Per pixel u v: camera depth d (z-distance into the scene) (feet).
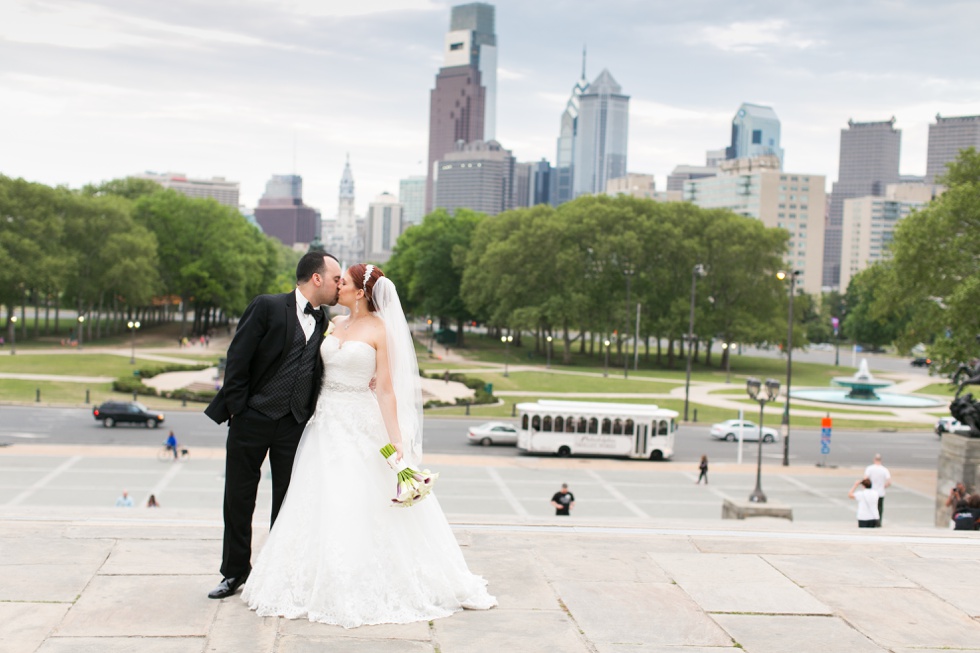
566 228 305.12
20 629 19.16
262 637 19.34
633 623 20.86
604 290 306.76
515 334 399.44
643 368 320.09
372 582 20.71
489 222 357.41
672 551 26.84
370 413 22.00
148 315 497.87
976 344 126.41
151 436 147.54
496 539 27.53
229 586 21.80
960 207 132.26
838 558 26.58
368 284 22.35
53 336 341.41
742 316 305.32
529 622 20.77
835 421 201.98
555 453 150.00
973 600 23.17
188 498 102.99
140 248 301.02
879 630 20.90
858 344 556.10
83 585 21.99
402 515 21.72
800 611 21.99
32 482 109.19
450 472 128.47
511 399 214.90
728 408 216.54
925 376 349.82
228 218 356.79
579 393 232.53
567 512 86.17
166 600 21.26
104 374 224.12
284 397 21.72
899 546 28.07
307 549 21.06
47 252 282.77
